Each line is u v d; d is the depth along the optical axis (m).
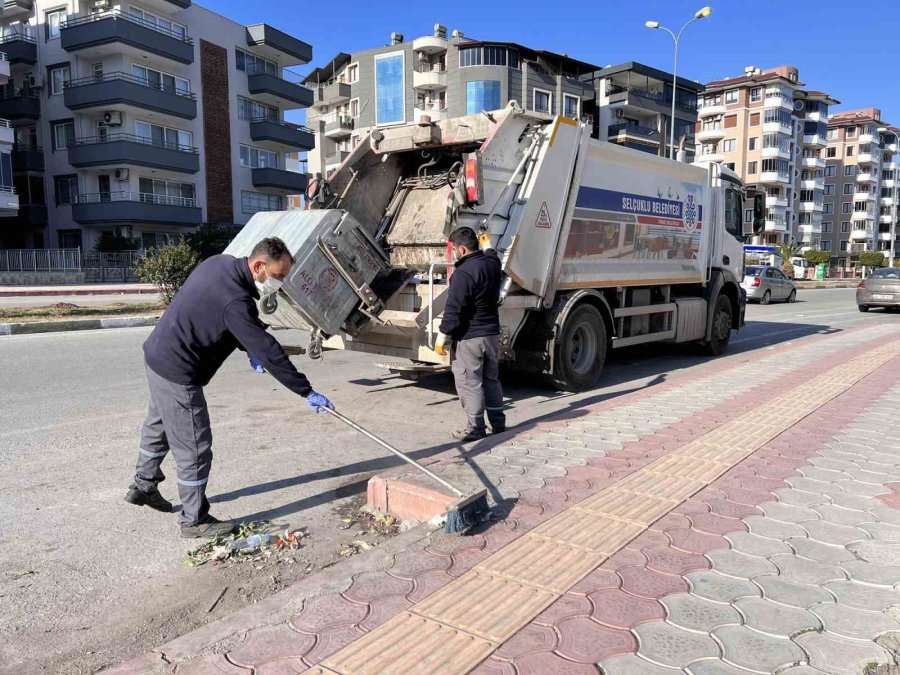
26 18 34.69
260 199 41.03
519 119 6.91
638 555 3.12
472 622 2.57
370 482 4.03
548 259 7.18
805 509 3.67
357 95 60.16
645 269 8.92
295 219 6.05
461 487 3.90
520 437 5.18
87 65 33.44
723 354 11.22
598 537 3.32
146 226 34.50
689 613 2.62
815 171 87.81
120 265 30.48
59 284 28.83
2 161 30.81
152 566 3.35
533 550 3.19
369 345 6.98
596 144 7.75
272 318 6.28
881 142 98.88
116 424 6.09
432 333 6.23
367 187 7.76
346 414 6.63
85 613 2.91
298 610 2.69
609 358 10.73
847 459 4.57
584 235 7.78
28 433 5.76
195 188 36.72
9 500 4.21
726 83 77.56
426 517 3.76
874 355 9.77
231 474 4.75
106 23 30.77
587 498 3.84
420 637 2.48
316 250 5.73
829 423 5.57
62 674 2.48
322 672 2.28
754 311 22.00
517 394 7.70
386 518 3.91
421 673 2.26
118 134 32.88
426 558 3.12
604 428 5.45
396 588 2.85
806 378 7.74
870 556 3.11
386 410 6.81
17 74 35.47
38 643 2.68
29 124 35.44
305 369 9.15
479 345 5.36
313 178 7.34
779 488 4.00
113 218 32.44
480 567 3.02
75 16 32.78
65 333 13.16
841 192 96.56
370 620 2.61
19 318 14.58
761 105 76.56
